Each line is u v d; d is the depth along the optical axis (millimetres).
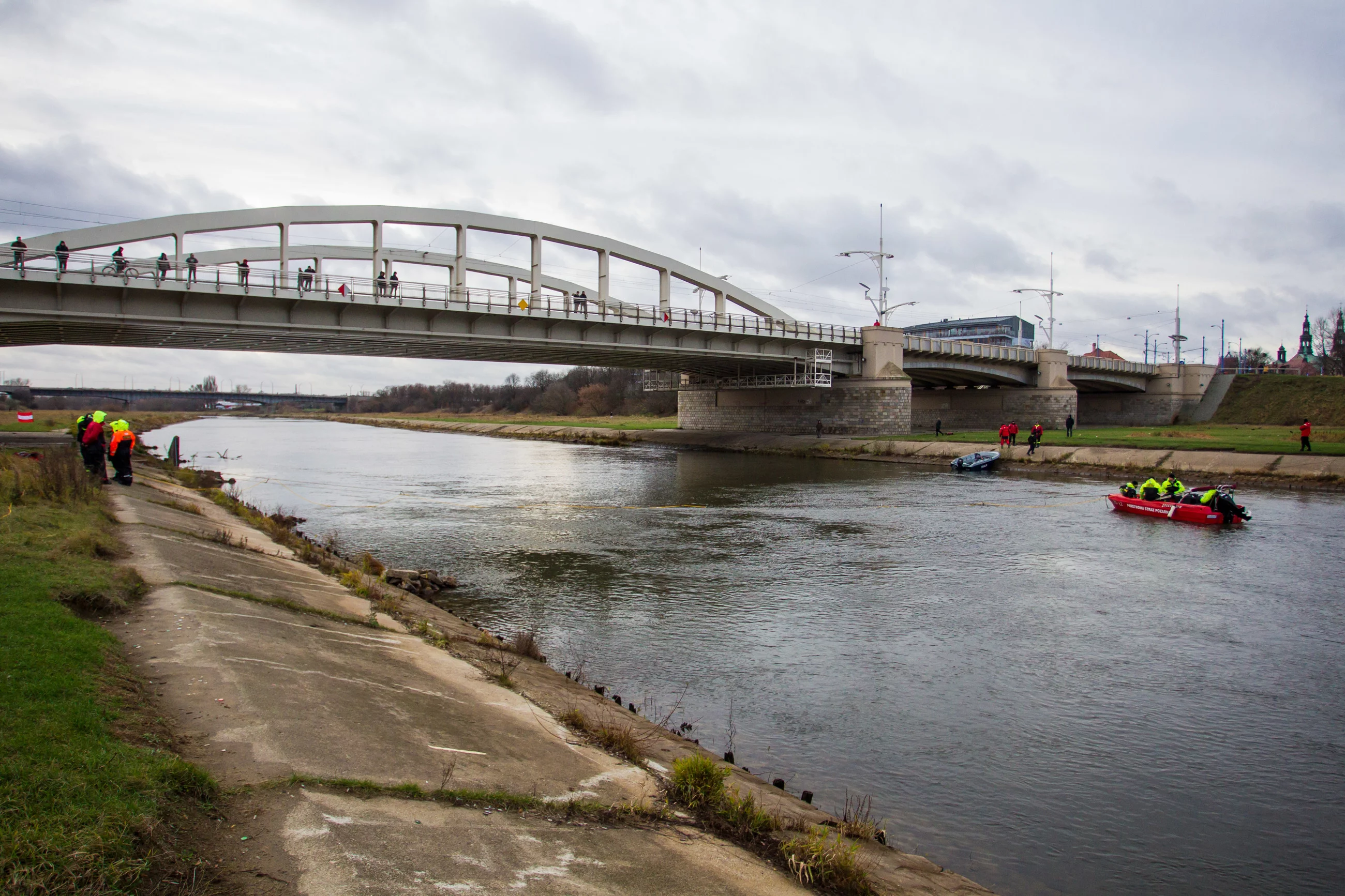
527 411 177875
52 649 8289
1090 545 29281
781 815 8648
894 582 23469
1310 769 11781
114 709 7184
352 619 14086
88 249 41156
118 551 14922
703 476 55156
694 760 8570
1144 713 13773
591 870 6344
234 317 44688
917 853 9172
